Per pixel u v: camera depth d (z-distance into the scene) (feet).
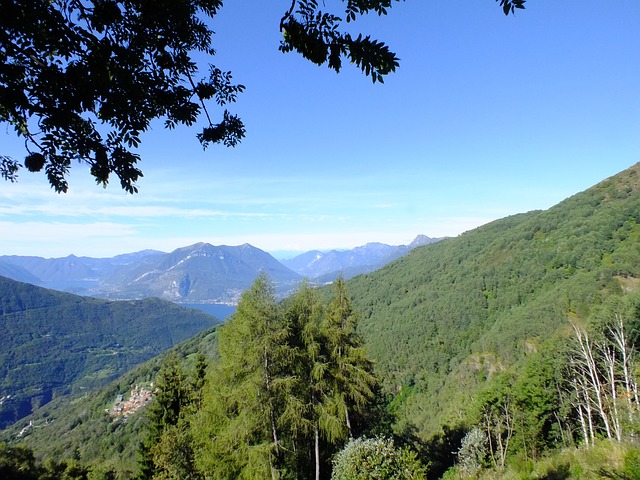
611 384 69.31
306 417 53.88
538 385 89.04
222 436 49.16
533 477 31.48
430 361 279.69
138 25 11.08
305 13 9.37
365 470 32.78
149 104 12.04
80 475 104.83
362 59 9.39
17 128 11.37
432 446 105.40
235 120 13.65
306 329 55.77
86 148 11.66
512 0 7.79
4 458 63.62
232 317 59.00
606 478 25.07
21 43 9.66
